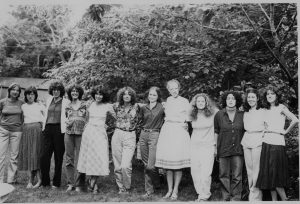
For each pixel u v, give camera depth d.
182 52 6.62
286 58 6.85
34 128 6.04
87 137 5.67
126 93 5.71
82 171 5.65
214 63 6.42
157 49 7.17
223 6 6.61
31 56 24.00
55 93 5.93
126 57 7.24
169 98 5.65
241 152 5.20
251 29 6.62
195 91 6.54
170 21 7.01
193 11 6.96
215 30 6.84
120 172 5.78
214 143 5.45
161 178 6.54
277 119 5.03
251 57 6.72
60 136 5.92
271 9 6.43
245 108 5.31
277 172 4.90
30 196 5.49
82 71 7.60
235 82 6.74
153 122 5.64
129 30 7.14
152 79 7.30
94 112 5.75
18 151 6.37
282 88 6.28
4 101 6.39
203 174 5.32
